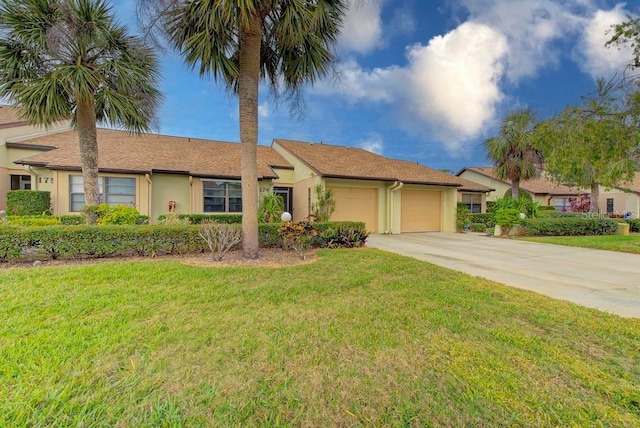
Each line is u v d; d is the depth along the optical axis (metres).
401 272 5.71
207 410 1.96
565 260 7.71
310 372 2.38
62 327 3.02
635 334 3.14
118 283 4.54
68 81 7.15
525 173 18.19
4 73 7.16
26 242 6.04
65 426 1.80
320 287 4.61
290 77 7.66
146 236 6.84
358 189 14.09
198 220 11.50
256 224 7.00
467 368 2.46
